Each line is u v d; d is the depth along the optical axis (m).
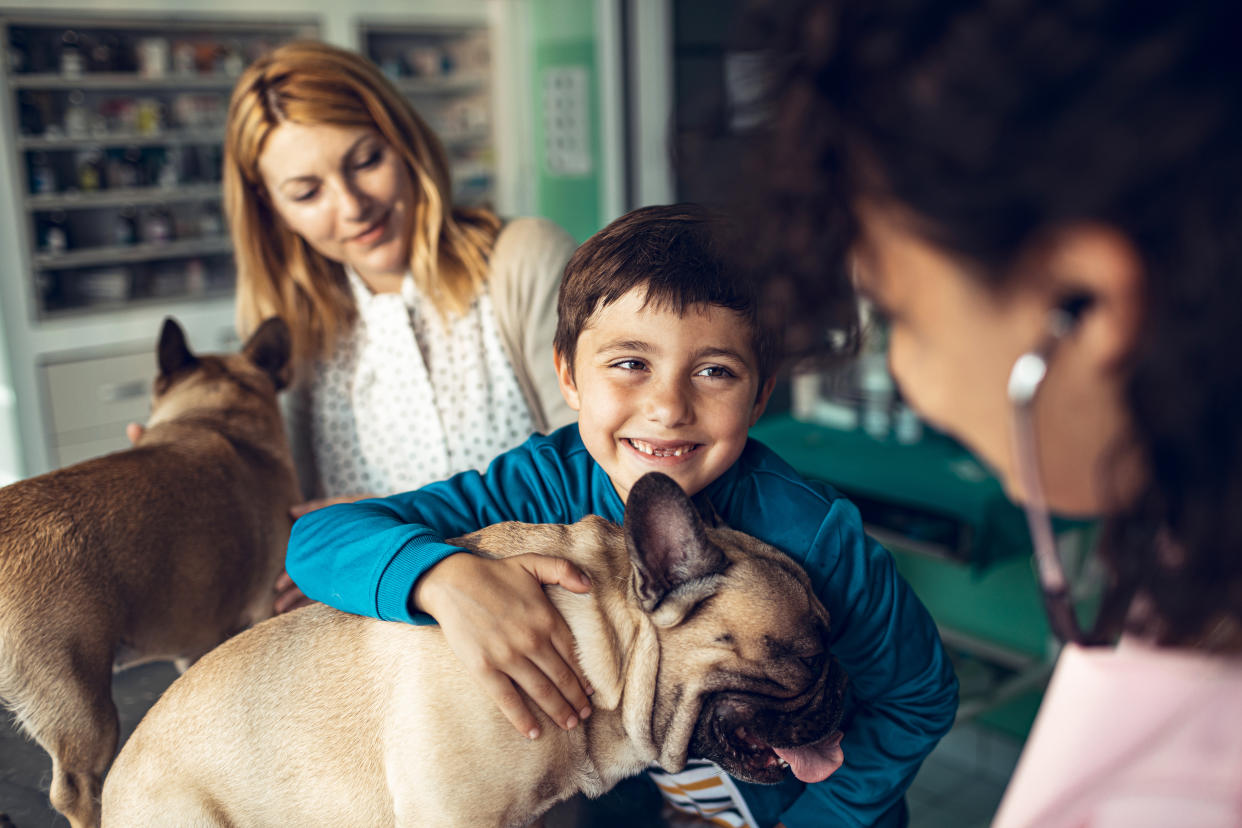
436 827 0.71
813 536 0.80
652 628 0.73
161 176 4.47
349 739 0.74
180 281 4.48
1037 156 0.31
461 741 0.70
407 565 0.74
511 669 0.69
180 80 4.35
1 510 1.21
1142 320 0.32
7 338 3.71
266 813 0.76
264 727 0.76
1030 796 0.44
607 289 0.73
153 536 1.33
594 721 0.74
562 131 4.79
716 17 4.58
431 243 1.41
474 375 1.48
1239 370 0.31
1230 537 0.34
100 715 1.17
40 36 4.04
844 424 3.06
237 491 1.51
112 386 4.01
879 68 0.34
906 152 0.33
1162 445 0.33
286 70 1.30
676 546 0.72
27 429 3.79
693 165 0.46
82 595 1.20
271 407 1.65
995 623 2.96
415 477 1.54
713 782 0.86
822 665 0.71
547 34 4.77
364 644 0.77
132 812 0.79
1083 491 0.38
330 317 1.53
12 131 3.78
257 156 1.34
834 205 0.39
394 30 4.77
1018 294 0.34
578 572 0.75
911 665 0.81
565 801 0.86
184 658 1.42
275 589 1.60
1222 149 0.29
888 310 0.40
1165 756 0.40
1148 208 0.30
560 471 0.90
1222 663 0.39
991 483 2.49
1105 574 0.42
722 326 0.72
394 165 1.36
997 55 0.30
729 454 0.76
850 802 0.82
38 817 1.03
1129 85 0.29
